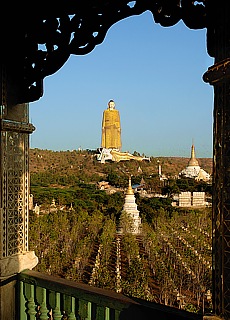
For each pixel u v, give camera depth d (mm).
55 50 3570
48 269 23953
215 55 2664
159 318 2881
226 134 2537
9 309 3721
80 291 3336
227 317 2484
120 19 3201
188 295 20859
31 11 3660
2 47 3793
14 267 3773
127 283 21438
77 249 30031
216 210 2598
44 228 33344
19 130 3924
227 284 2494
